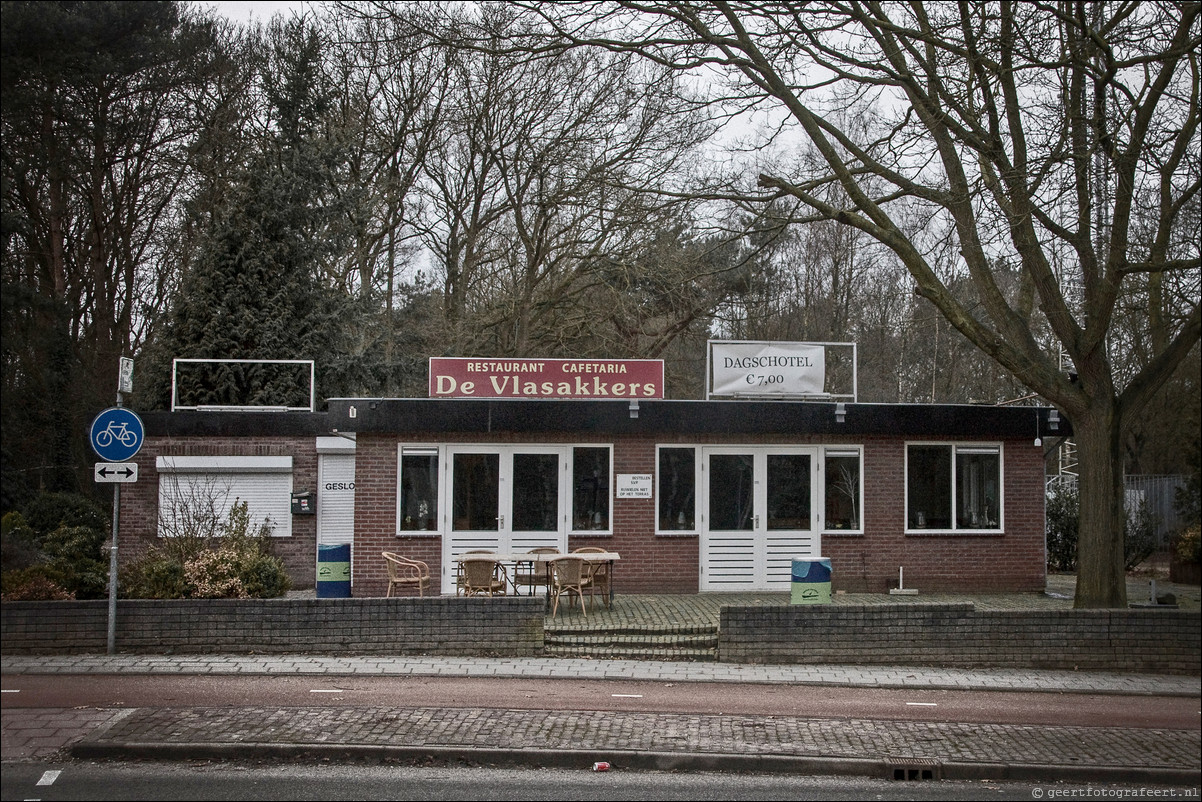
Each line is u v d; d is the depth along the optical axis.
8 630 12.15
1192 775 8.54
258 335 28.03
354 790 7.83
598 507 17.42
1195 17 13.49
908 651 12.68
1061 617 12.75
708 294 31.69
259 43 30.16
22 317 19.95
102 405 26.50
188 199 29.56
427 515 17.23
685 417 17.28
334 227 29.78
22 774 8.07
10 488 19.77
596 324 30.59
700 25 15.53
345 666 11.88
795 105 15.38
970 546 17.89
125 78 23.86
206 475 19.97
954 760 8.73
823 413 17.50
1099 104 13.48
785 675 11.91
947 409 17.70
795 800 7.86
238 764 8.46
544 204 27.09
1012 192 13.94
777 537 17.59
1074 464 27.36
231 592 13.45
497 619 12.70
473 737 8.98
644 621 14.16
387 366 30.08
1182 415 25.55
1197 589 20.56
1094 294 14.42
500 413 17.09
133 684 10.84
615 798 7.79
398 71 29.03
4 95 17.20
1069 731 9.79
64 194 26.06
